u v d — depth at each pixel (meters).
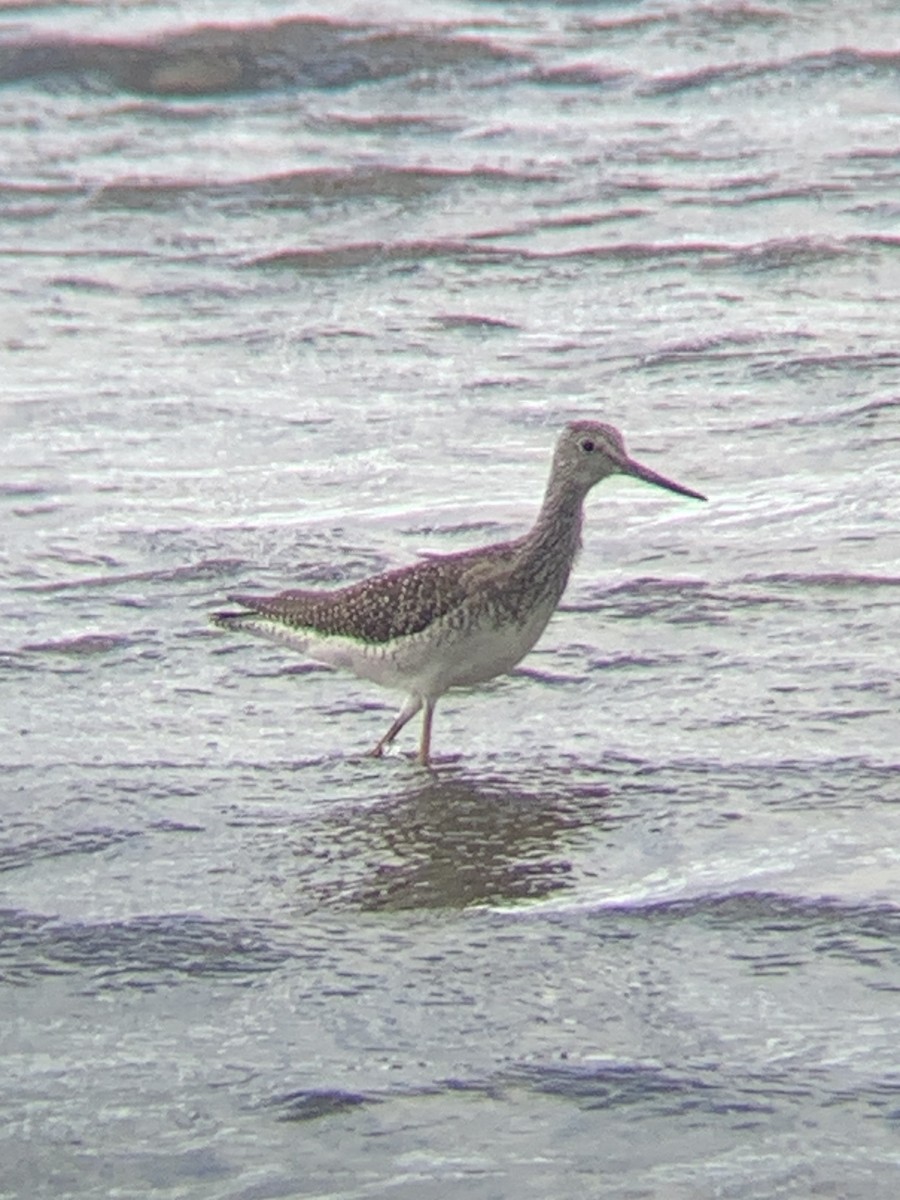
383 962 10.52
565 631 14.76
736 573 15.59
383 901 11.16
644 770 12.62
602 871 11.41
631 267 23.31
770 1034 9.71
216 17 30.52
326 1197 8.73
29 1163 9.02
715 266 23.16
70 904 11.19
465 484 17.89
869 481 17.30
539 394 20.03
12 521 17.25
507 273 23.38
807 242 23.45
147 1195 8.80
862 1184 8.66
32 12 30.89
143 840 11.98
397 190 25.89
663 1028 9.81
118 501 17.69
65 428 19.58
